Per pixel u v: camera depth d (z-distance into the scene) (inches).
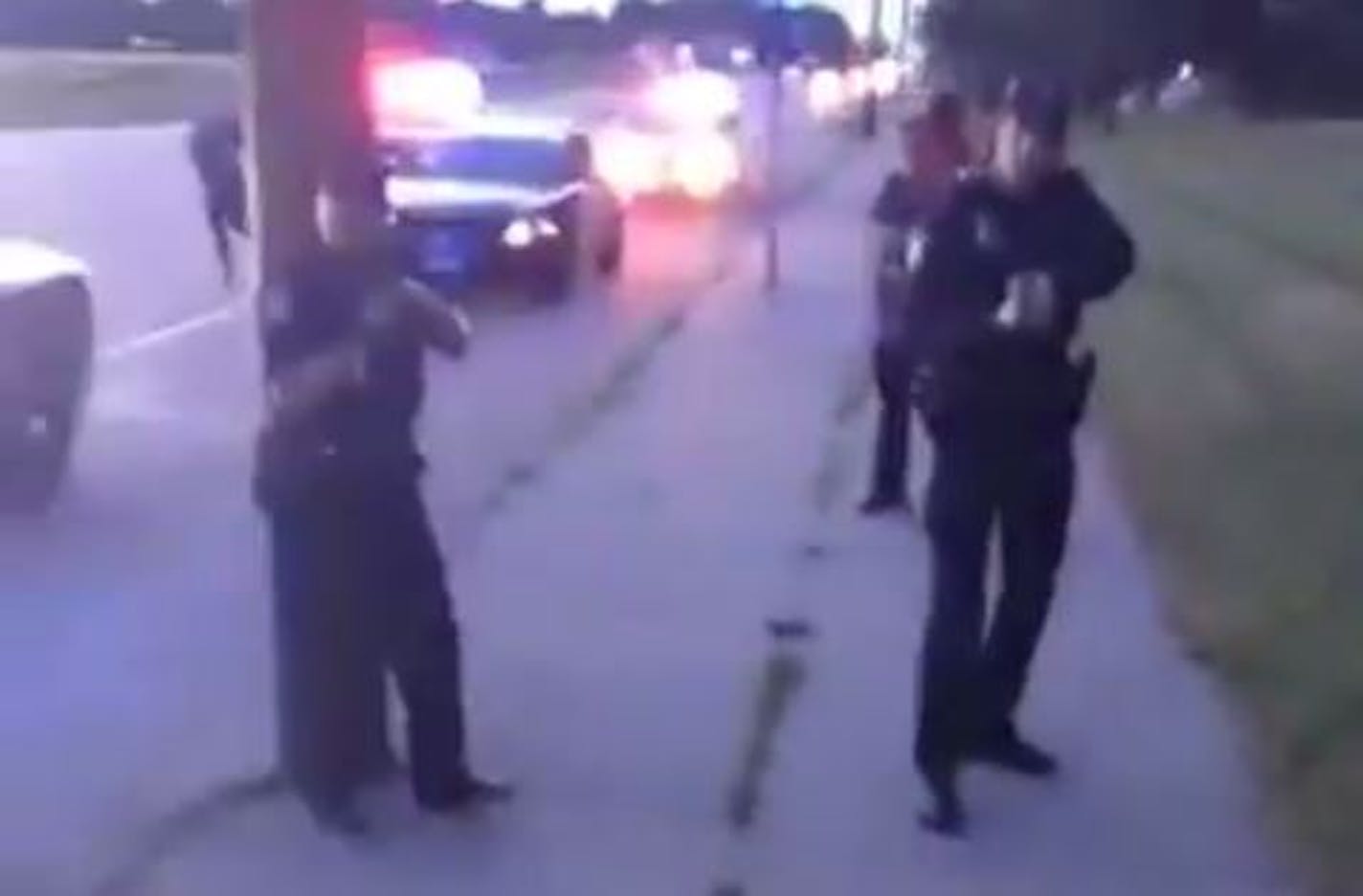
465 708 313.6
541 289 853.2
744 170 1460.4
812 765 293.4
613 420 573.6
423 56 1344.7
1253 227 1203.2
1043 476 275.6
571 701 320.2
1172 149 2064.5
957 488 271.7
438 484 480.1
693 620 368.8
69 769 283.6
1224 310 826.2
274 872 249.4
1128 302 847.7
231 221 797.2
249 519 440.1
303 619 265.6
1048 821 274.1
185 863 251.0
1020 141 268.2
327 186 258.2
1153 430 560.7
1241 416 583.2
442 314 265.7
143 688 321.1
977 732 283.1
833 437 555.5
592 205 918.4
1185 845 266.5
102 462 497.0
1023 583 284.0
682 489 482.6
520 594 382.6
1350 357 703.7
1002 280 269.7
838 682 333.1
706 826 269.0
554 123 1056.2
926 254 273.0
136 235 1031.6
